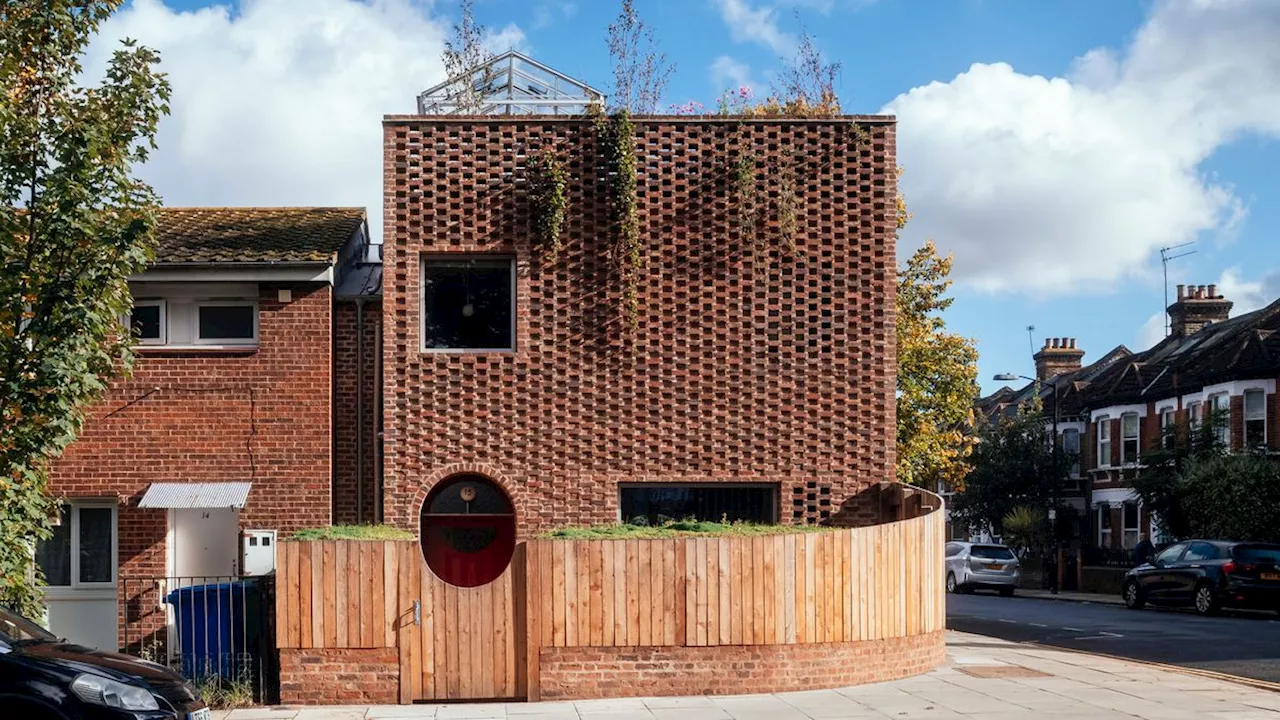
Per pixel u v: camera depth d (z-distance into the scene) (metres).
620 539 13.27
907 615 14.55
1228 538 29.94
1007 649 17.97
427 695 12.98
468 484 16.75
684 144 16.91
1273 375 33.72
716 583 13.30
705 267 16.83
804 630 13.48
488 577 16.64
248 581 14.35
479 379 16.62
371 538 13.44
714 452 16.66
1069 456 44.97
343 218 18.91
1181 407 38.34
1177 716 11.80
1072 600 34.19
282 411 16.50
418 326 16.62
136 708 9.16
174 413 16.45
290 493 16.41
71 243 12.23
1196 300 44.91
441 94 19.61
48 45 12.70
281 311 16.59
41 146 12.27
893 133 17.08
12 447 12.08
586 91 19.36
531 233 16.69
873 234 16.95
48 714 8.98
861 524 16.73
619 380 16.66
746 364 16.78
